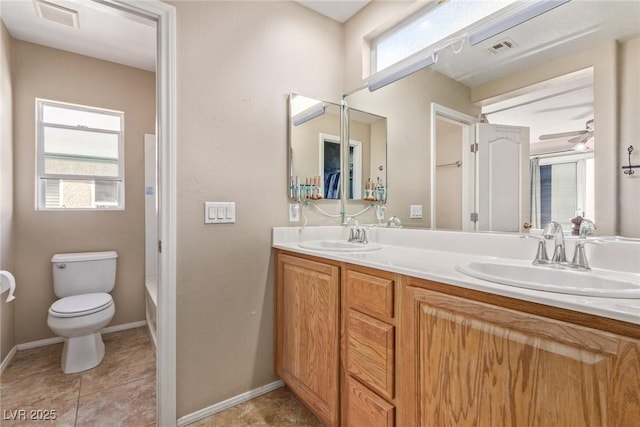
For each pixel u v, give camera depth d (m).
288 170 1.86
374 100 1.94
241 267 1.68
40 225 2.32
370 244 1.74
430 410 0.91
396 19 1.82
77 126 2.53
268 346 1.78
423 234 1.58
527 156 1.22
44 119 2.40
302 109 1.93
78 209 2.47
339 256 1.29
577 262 0.97
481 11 1.47
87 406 1.62
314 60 2.00
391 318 1.05
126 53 2.48
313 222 1.99
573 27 1.11
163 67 1.44
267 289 1.77
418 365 0.95
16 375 1.91
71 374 1.93
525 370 0.70
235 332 1.66
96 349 2.08
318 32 2.03
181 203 1.49
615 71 1.00
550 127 1.15
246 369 1.69
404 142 1.75
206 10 1.57
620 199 0.97
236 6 1.67
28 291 2.26
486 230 1.35
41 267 2.31
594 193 1.03
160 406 1.44
